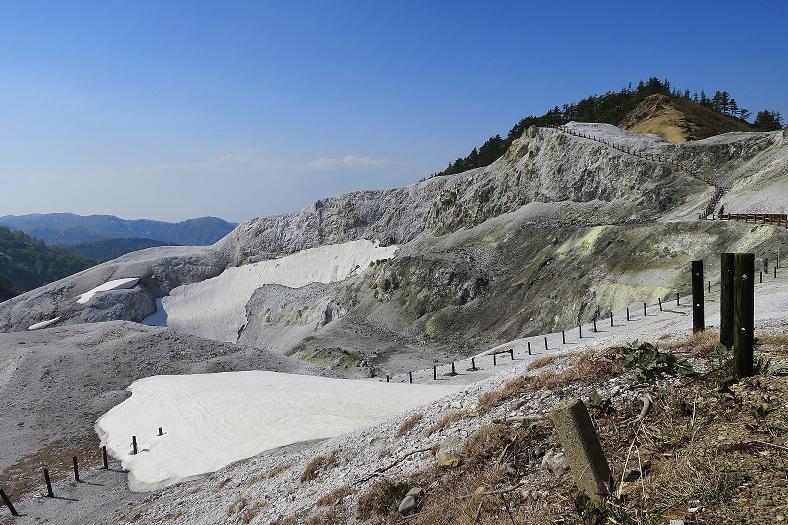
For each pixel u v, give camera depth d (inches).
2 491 929.5
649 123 3754.9
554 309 2011.6
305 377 1464.1
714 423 283.7
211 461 977.5
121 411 1386.6
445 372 1373.0
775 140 2269.9
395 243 4264.3
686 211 2096.5
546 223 2719.0
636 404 338.6
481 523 282.2
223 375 1566.2
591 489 244.7
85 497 971.9
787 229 1476.4
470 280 2682.1
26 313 4079.7
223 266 5032.0
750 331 323.3
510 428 385.4
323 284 4138.8
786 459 228.8
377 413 1033.5
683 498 222.4
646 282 1711.4
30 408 1438.2
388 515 375.6
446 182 4539.9
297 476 659.4
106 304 4141.2
